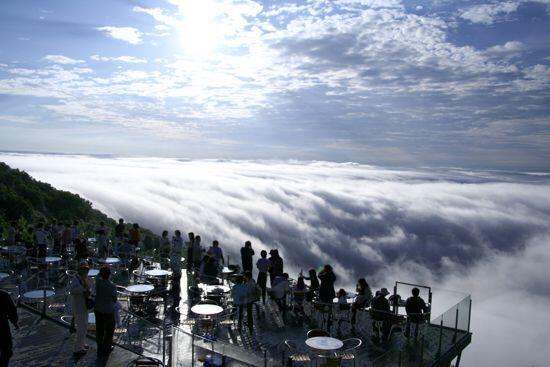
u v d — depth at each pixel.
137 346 10.03
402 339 11.82
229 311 13.32
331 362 9.30
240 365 9.55
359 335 12.12
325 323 12.98
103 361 8.68
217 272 15.49
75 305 8.91
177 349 10.06
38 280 13.52
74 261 16.80
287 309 14.19
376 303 11.89
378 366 9.37
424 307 11.22
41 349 9.16
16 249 16.55
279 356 10.48
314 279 13.74
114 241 19.97
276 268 14.80
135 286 12.52
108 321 9.04
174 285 15.85
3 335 7.53
